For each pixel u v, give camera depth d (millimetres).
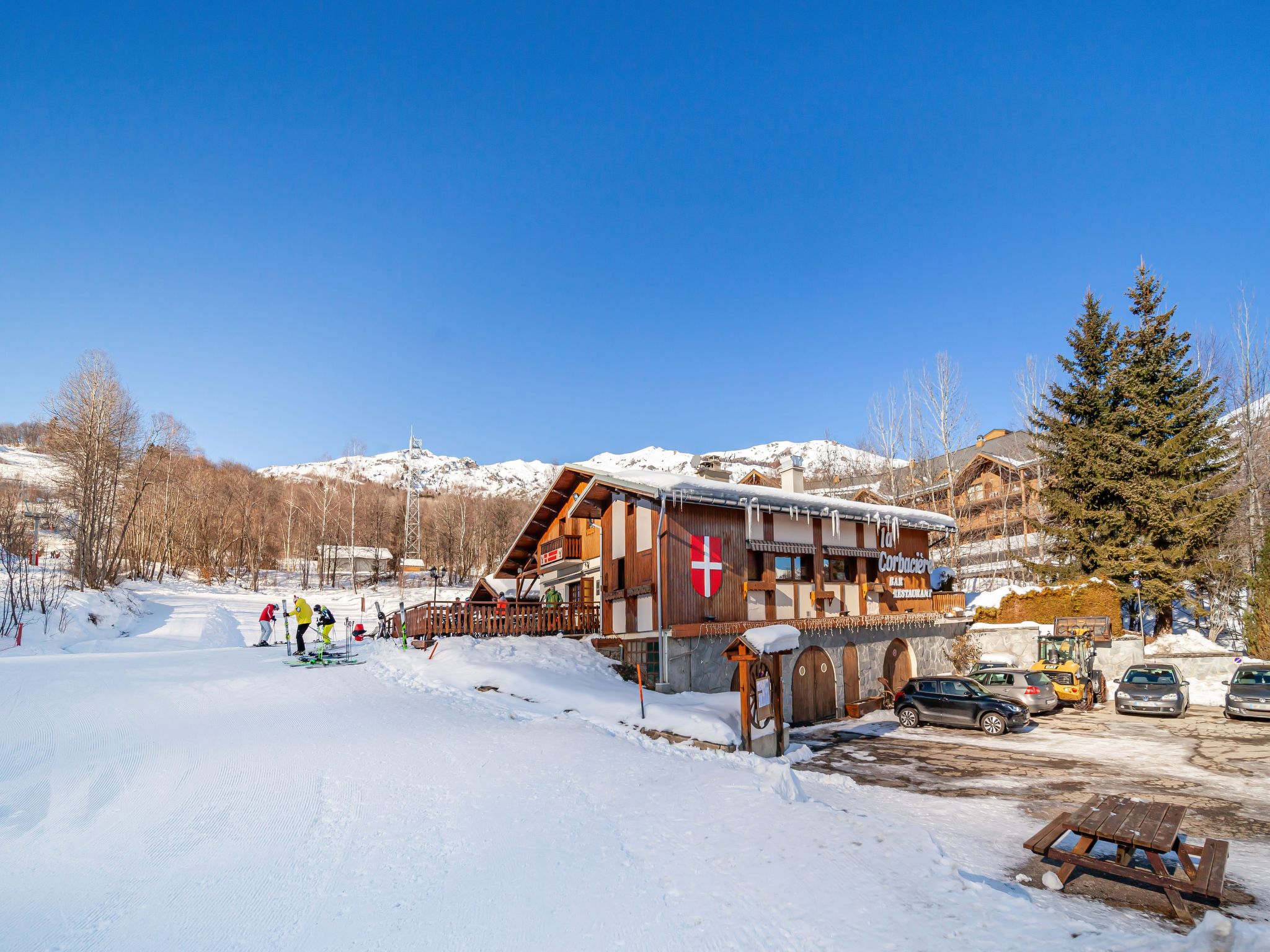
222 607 47406
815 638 23547
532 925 6469
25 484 91875
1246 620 28734
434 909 6844
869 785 13234
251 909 6961
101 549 51812
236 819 9422
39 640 30766
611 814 9461
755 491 22688
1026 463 42281
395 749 12727
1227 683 22562
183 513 73125
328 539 87688
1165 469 30875
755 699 14734
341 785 10758
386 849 8375
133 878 7734
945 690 20656
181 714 15125
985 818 10609
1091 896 7410
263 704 16391
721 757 13086
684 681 19891
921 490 45562
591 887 7219
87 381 50812
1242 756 15883
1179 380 32125
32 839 8852
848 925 6195
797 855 7832
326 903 7035
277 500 93250
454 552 84562
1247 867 8578
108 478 53844
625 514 23172
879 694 25578
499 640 22688
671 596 20203
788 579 23672
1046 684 23156
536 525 30234
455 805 9875
